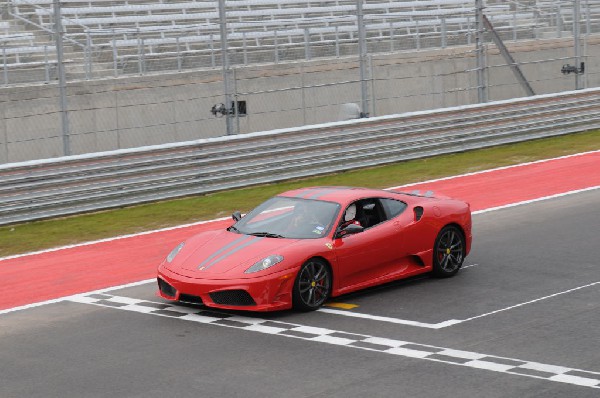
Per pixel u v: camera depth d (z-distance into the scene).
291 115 32.91
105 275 16.53
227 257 13.45
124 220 21.62
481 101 30.45
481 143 29.55
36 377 10.84
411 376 10.52
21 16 37.09
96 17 38.62
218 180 24.41
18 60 33.75
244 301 13.03
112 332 12.70
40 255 18.50
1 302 14.90
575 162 26.91
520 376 10.47
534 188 23.47
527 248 17.28
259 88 32.03
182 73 30.48
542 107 30.89
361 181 25.38
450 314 13.18
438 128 28.61
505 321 12.76
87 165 22.34
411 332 12.31
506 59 37.00
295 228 14.08
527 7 42.41
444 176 25.70
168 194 23.62
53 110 28.41
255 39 38.16
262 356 11.39
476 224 19.64
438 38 40.78
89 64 30.73
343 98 34.16
